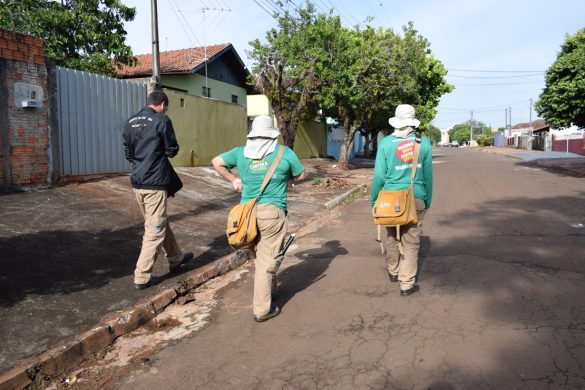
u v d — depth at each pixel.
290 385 3.15
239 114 15.80
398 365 3.32
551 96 16.55
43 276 4.87
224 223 8.01
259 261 4.27
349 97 18.80
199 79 19.47
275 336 3.93
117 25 13.82
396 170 4.59
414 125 4.55
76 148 9.19
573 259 5.73
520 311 4.15
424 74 24.67
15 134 7.46
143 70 18.45
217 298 5.00
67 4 13.33
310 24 15.69
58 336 3.76
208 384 3.24
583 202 10.35
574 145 36.09
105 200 7.75
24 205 6.80
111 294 4.67
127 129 4.87
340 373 3.26
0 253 5.18
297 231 8.42
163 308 4.68
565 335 3.65
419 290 4.80
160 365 3.55
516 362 3.28
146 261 4.80
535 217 8.62
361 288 4.99
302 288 5.12
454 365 3.27
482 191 12.86
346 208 11.11
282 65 15.03
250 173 4.23
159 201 4.85
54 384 3.32
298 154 24.08
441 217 8.94
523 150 47.88
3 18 11.66
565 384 2.98
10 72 7.34
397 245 4.96
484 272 5.30
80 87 9.24
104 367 3.56
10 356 3.41
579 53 15.53
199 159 13.48
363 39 20.09
